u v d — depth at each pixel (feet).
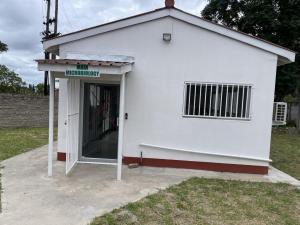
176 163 27.53
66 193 20.07
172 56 26.91
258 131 26.89
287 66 59.16
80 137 28.09
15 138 42.65
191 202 19.53
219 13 66.33
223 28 26.22
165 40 26.66
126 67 23.29
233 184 23.66
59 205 18.10
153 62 27.07
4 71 75.31
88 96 28.76
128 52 27.09
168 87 27.14
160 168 27.32
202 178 24.76
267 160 26.84
